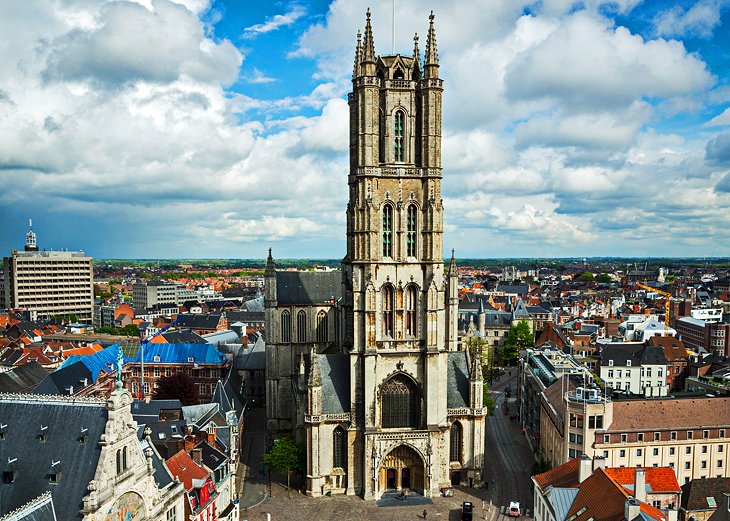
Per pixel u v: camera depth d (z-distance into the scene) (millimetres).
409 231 117250
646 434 112500
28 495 63250
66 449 65562
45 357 199625
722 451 114500
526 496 115625
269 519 103875
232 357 197875
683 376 195625
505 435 155500
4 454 66000
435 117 116375
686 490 95125
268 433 153000
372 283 114562
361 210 115062
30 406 69000
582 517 77812
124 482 66438
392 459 118188
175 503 77875
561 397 123375
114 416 65188
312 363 116000
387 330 117812
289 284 160125
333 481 117562
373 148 115375
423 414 117438
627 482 92500
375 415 115375
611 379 180125
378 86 116000
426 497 115562
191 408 129625
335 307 158000
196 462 92812
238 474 127375
